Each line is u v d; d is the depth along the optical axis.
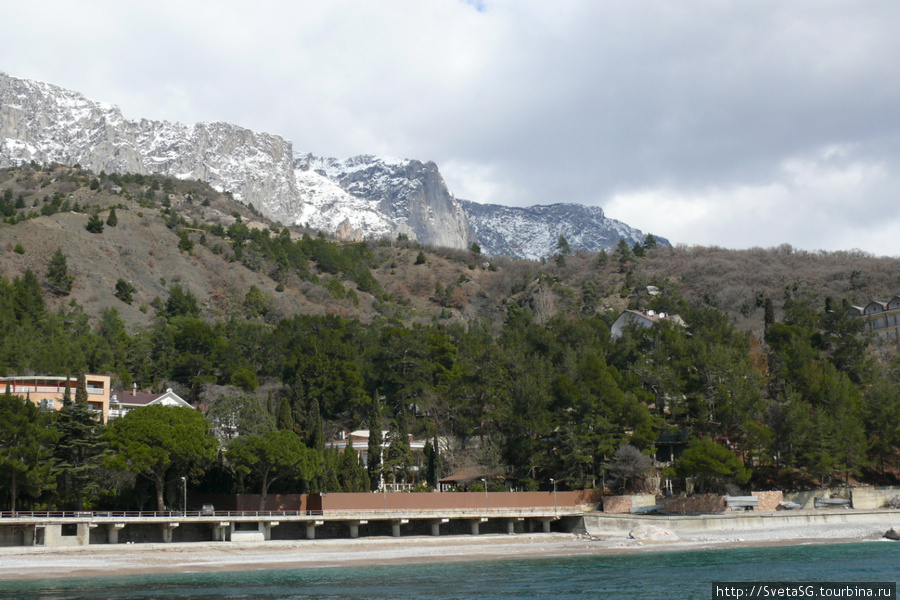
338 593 66.88
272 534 102.00
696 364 139.25
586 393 127.12
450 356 155.62
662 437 138.00
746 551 95.19
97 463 97.00
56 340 157.25
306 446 114.56
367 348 170.00
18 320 176.88
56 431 95.50
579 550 98.94
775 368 154.88
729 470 117.38
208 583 71.81
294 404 132.12
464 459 134.38
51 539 85.56
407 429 136.25
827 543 102.06
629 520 113.88
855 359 158.50
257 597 64.69
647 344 161.12
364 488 115.06
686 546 101.50
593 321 187.25
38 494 93.44
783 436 127.00
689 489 125.56
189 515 97.25
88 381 131.12
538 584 71.50
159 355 171.62
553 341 160.38
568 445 122.81
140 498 101.69
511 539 108.25
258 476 108.94
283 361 166.50
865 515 116.31
